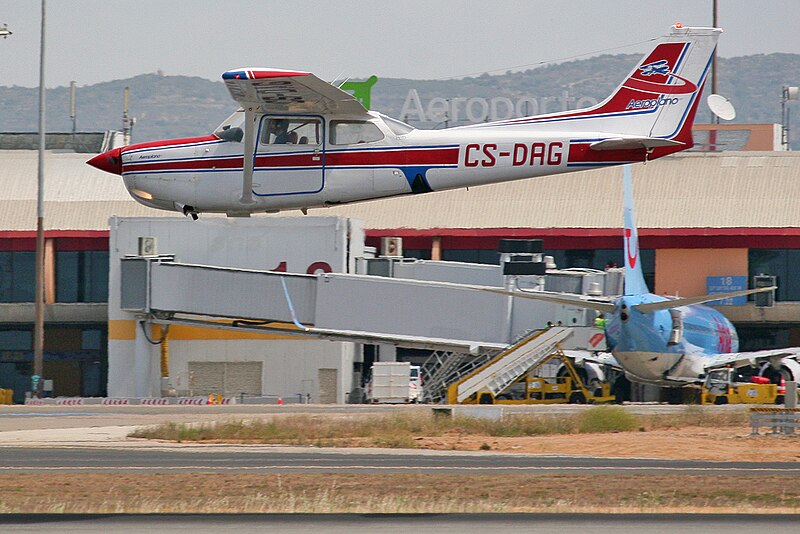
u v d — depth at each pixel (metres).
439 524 71.69
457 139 119.19
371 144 117.06
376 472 97.94
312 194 116.56
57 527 71.19
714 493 85.88
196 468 100.50
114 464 103.56
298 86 110.50
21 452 114.19
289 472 97.69
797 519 73.81
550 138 121.00
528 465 104.19
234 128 118.69
